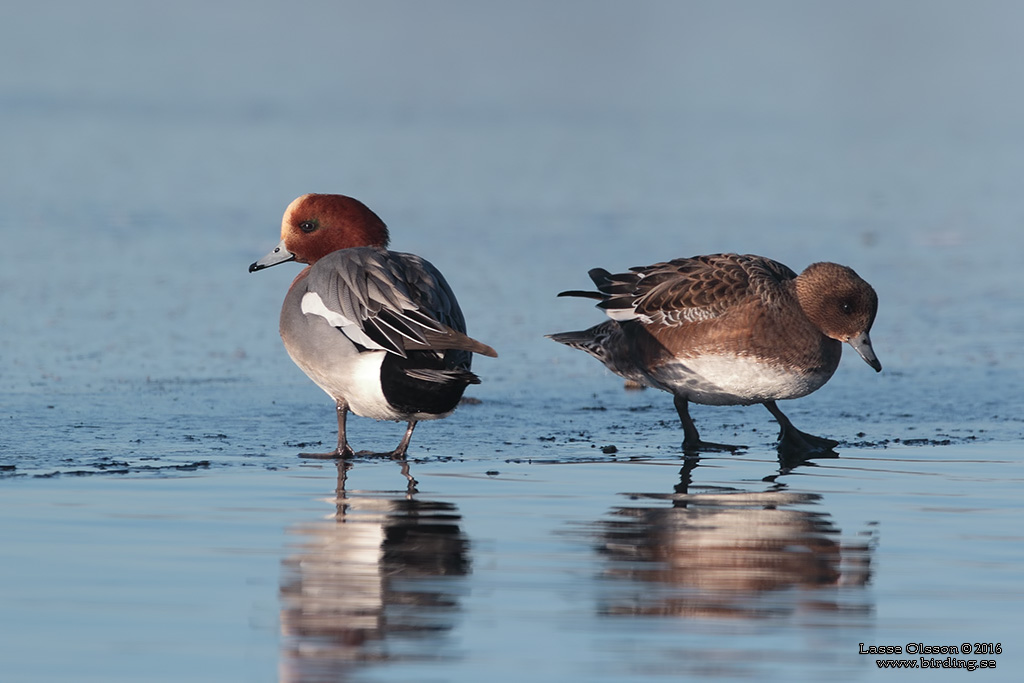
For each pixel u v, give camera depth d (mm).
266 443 12836
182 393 15109
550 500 10594
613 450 12758
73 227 26266
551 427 13906
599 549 9156
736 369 13055
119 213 28062
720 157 38438
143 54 65938
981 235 26766
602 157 38156
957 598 8227
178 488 10859
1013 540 9430
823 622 7832
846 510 10297
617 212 29109
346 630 7648
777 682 7023
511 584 8414
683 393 13461
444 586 8367
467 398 15266
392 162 36375
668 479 11453
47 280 21375
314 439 13078
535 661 7242
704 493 10883
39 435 12891
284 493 10750
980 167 37000
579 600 8148
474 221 27719
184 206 29125
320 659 7258
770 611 8000
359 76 60562
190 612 7895
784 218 28547
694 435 13227
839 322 12922
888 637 7625
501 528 9680
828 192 32438
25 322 18609
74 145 38094
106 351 17125
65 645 7398
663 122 46781
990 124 46719
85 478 11156
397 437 13281
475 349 10906
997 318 19875
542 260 23672
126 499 10445
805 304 13023
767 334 12945
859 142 41938
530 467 11922
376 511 10164
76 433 13039
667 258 23891
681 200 31000
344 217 13695
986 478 11500
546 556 9000
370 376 11555
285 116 46469
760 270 13336
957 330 19172
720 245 25188
